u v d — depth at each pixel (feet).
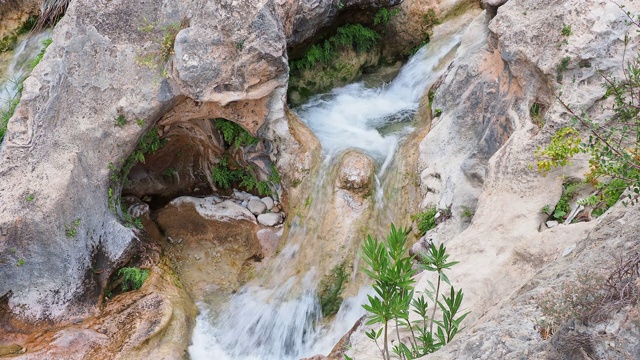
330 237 24.94
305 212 25.91
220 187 29.09
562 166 20.18
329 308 24.56
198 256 26.61
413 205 25.79
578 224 18.51
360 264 24.62
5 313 22.41
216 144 27.48
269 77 24.18
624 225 14.87
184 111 24.98
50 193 22.21
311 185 26.07
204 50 23.08
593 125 18.78
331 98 30.63
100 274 23.50
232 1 22.75
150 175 28.12
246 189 28.86
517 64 22.95
